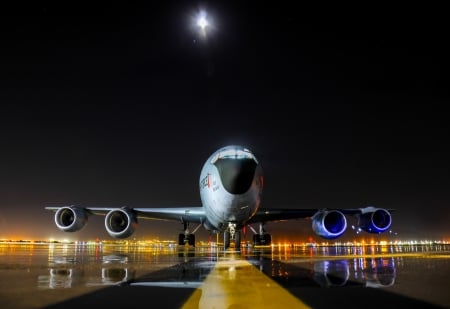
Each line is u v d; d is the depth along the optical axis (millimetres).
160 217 25391
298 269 9453
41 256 15398
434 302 5137
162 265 10695
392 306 4887
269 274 8297
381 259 13406
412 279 7445
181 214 24359
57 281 7195
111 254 17297
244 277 7766
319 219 22516
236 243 22281
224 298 5418
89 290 6133
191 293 5832
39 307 4855
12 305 4973
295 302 5121
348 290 6102
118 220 23891
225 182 19250
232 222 21266
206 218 24469
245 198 19344
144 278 7625
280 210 24250
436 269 9477
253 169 19391
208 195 20969
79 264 11008
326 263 11500
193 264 10984
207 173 21453
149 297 5508
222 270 9219
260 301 5195
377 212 23875
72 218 24484
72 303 5090
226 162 19688
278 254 17484
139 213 24234
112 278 7621
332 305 4934
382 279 7422
